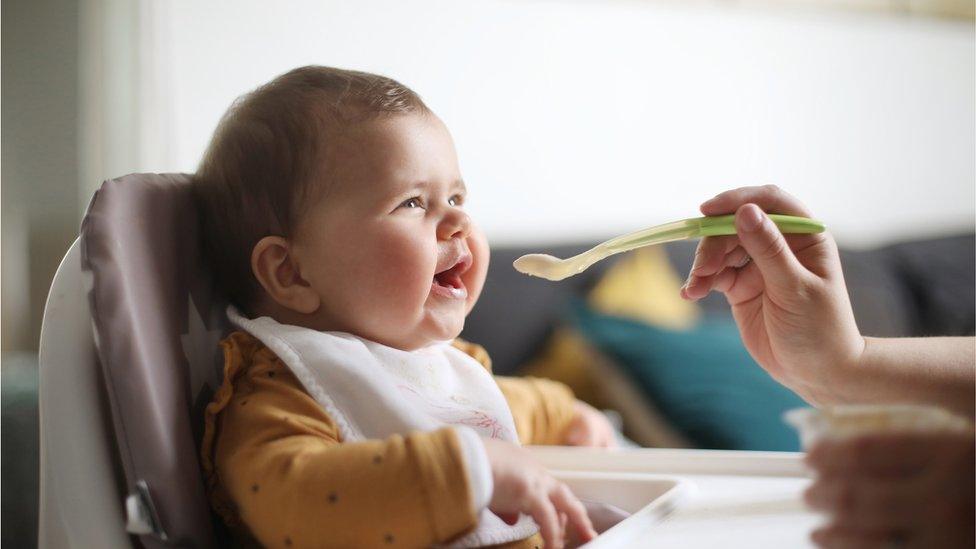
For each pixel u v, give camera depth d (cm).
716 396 165
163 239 69
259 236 75
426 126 77
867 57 229
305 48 204
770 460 72
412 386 73
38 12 204
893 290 203
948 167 233
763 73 225
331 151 74
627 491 71
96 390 61
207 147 80
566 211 216
